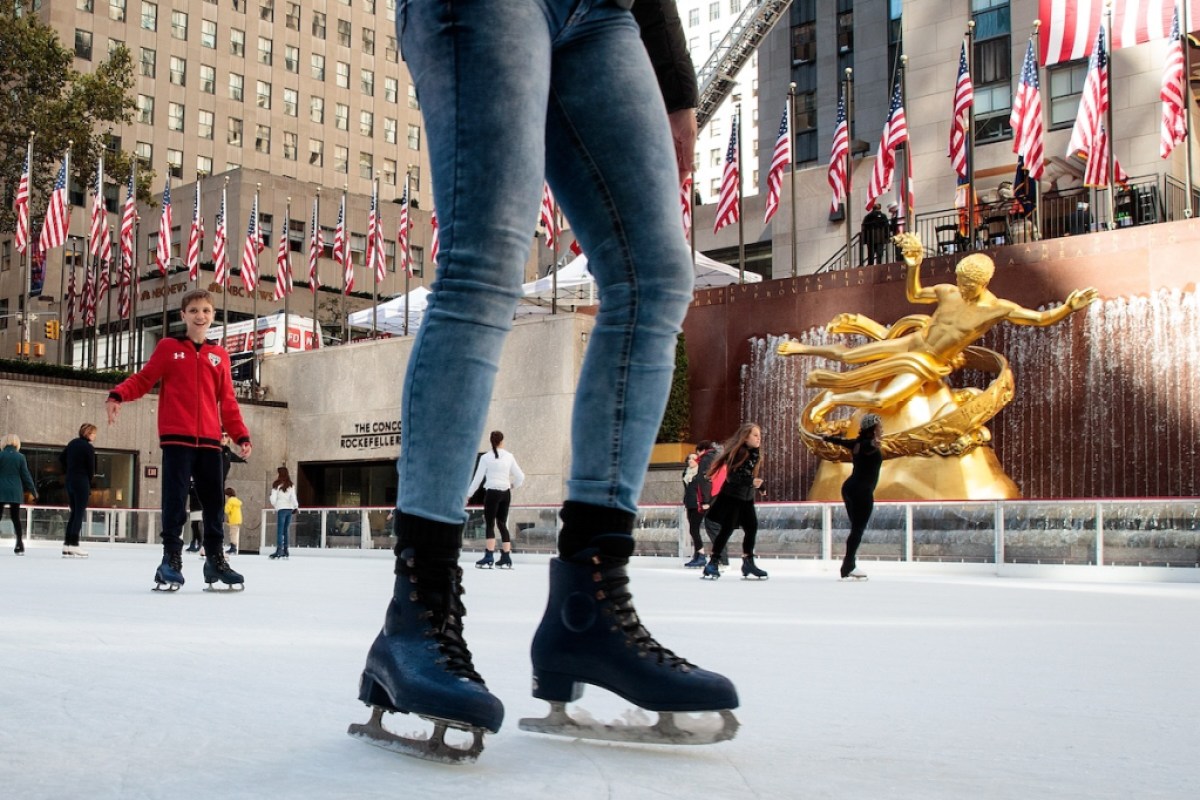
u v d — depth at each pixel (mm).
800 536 18781
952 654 4316
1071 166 37094
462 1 2062
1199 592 11539
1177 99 23391
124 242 36438
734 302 28625
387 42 93375
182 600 6805
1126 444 23234
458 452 2092
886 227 28156
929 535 17547
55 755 1860
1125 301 23516
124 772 1738
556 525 21547
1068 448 23828
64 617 5027
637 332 2287
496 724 1873
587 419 2277
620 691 2119
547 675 2199
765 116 49719
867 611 7312
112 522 27828
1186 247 22953
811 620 6246
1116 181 29047
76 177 48375
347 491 36031
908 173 26672
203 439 7887
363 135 90625
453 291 2102
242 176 67375
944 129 41312
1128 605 8594
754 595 9383
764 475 27750
